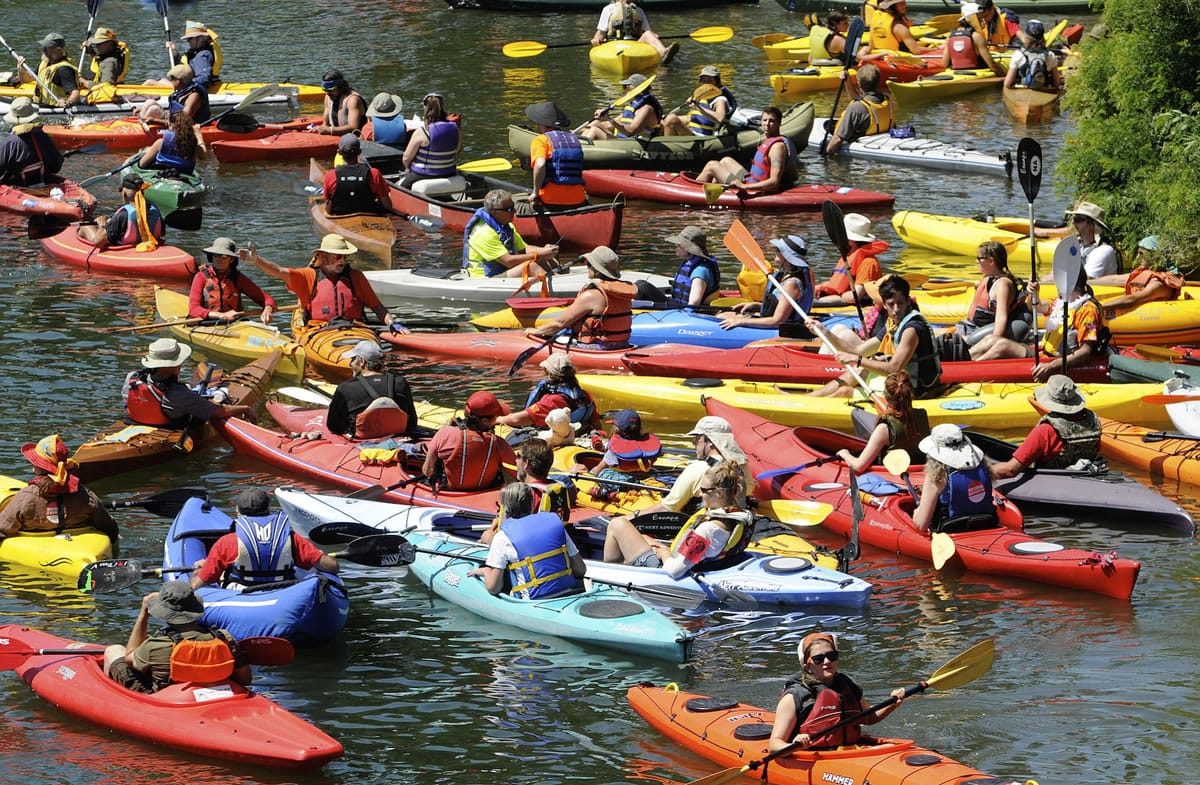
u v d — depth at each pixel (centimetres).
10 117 5053
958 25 7669
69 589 2447
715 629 2344
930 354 3200
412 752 1964
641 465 2730
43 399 3297
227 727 1920
